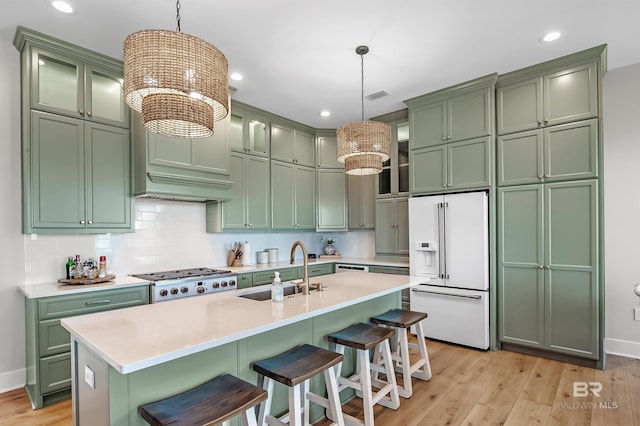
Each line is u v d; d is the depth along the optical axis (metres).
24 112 2.57
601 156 2.96
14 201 2.72
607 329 3.37
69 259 2.94
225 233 4.24
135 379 1.37
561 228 3.13
